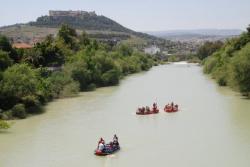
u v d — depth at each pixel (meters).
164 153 62.84
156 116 90.38
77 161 59.66
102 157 61.28
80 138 71.44
